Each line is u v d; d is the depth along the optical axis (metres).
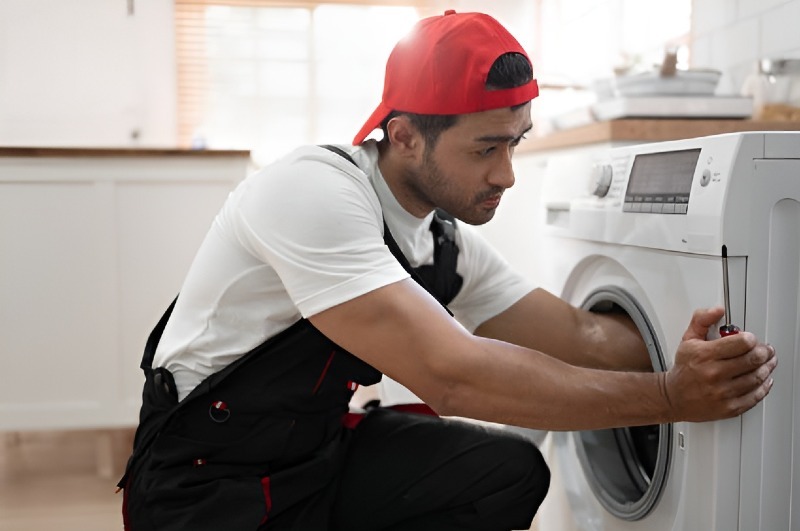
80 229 2.33
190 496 1.14
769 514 1.03
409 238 1.22
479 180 1.06
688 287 1.06
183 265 2.38
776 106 1.77
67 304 2.35
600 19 2.98
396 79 1.08
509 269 1.42
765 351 0.96
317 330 1.15
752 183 0.98
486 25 1.03
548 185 1.63
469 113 1.02
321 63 3.55
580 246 1.43
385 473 1.30
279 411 1.16
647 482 1.37
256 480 1.17
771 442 1.02
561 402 1.00
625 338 1.32
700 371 0.96
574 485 1.52
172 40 3.41
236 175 2.37
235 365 1.14
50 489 2.30
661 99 1.70
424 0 3.56
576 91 2.74
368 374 1.21
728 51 2.17
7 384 2.35
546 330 1.38
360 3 3.54
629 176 1.24
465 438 1.32
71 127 3.37
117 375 2.38
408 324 1.00
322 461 1.22
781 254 0.99
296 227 1.03
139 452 1.18
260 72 3.52
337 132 3.59
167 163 2.34
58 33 3.32
